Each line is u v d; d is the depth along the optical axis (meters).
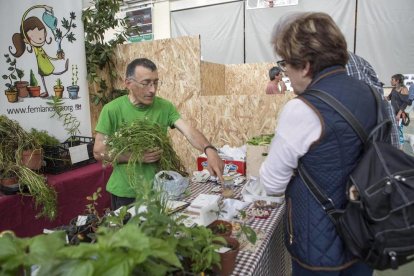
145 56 3.24
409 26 5.23
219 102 2.91
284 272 1.60
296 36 0.89
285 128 0.91
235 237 1.13
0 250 0.52
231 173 1.87
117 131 1.57
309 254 0.94
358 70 1.45
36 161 2.11
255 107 2.75
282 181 0.98
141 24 7.22
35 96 2.43
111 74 3.38
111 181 1.71
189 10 6.82
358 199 0.82
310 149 0.87
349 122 0.84
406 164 0.82
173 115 1.84
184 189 1.48
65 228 1.05
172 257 0.57
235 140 2.88
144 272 0.61
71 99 2.69
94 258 0.52
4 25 2.22
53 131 2.57
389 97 4.89
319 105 0.85
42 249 0.52
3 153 2.02
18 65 2.31
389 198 0.78
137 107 1.71
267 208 1.38
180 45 3.08
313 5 5.77
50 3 2.48
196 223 1.07
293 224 0.99
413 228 0.78
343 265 0.93
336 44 0.88
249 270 0.95
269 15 6.12
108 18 3.28
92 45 3.22
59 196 2.21
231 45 6.54
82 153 2.54
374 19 5.42
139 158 1.48
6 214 1.91
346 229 0.85
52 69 2.53
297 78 0.96
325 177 0.89
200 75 3.05
